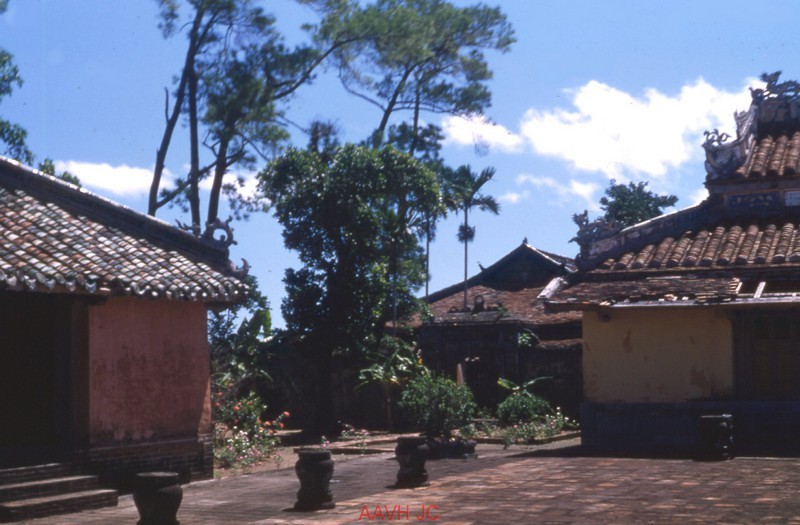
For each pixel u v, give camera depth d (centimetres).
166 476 983
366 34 3219
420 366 2731
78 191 1548
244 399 1969
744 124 2044
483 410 2658
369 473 1502
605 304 1670
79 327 1347
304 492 1109
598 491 1175
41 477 1248
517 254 3625
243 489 1355
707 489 1166
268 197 2872
